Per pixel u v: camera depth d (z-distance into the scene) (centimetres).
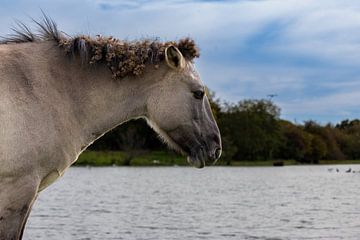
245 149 11531
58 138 577
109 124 619
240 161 11650
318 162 12962
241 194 3103
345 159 13788
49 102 576
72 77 598
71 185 3734
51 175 580
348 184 4394
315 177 5884
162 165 8831
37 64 585
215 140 633
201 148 627
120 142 9625
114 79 611
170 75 622
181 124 623
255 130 11431
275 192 3322
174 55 612
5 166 541
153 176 5428
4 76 560
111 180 4541
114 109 616
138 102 623
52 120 574
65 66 598
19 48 590
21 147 547
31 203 562
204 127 629
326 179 5375
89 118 607
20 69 573
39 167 562
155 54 620
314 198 2848
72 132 593
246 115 11488
